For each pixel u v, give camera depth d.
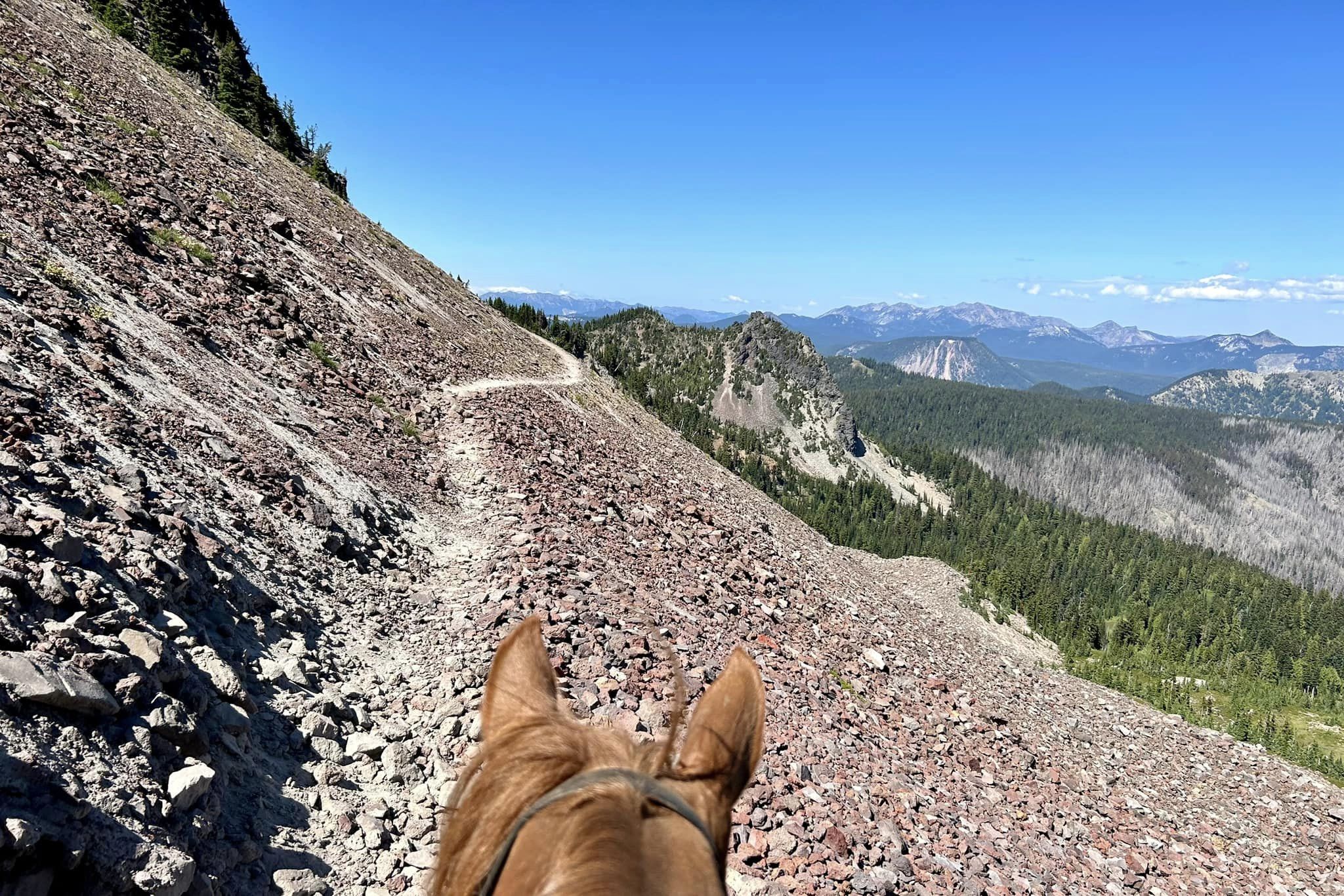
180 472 9.36
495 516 15.78
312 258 29.38
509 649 1.65
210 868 4.50
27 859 3.55
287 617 8.21
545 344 69.06
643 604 13.73
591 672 9.80
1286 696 124.38
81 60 30.41
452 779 6.83
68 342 10.46
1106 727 34.97
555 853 0.87
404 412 20.08
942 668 26.80
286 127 76.12
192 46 74.00
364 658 8.59
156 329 13.52
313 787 5.95
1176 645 172.62
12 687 4.26
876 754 12.65
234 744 5.62
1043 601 166.50
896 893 7.88
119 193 19.16
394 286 37.38
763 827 7.98
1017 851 11.77
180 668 5.61
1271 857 23.53
